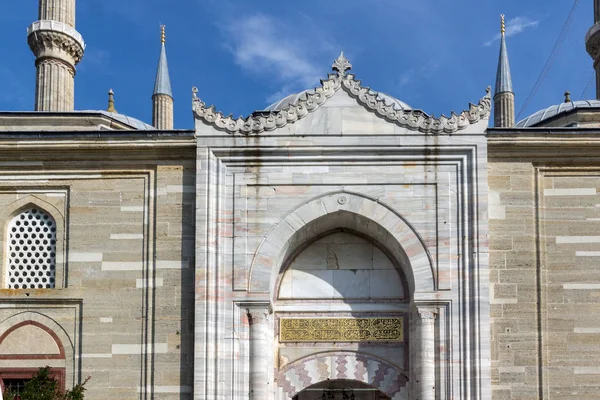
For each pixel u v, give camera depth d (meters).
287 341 24.09
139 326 23.19
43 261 24.16
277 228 23.28
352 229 24.69
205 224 23.11
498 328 22.81
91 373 22.97
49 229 24.28
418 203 23.25
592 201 23.58
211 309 22.67
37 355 23.25
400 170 23.41
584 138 23.44
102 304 23.36
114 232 23.77
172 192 23.84
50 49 36.38
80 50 37.41
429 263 22.91
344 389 27.56
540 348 22.70
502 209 23.48
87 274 23.53
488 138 23.50
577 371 22.64
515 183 23.61
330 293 24.41
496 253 23.23
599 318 22.97
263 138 23.50
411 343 23.61
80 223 23.88
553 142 23.48
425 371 22.30
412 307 23.47
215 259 22.98
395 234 23.11
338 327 24.14
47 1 36.78
